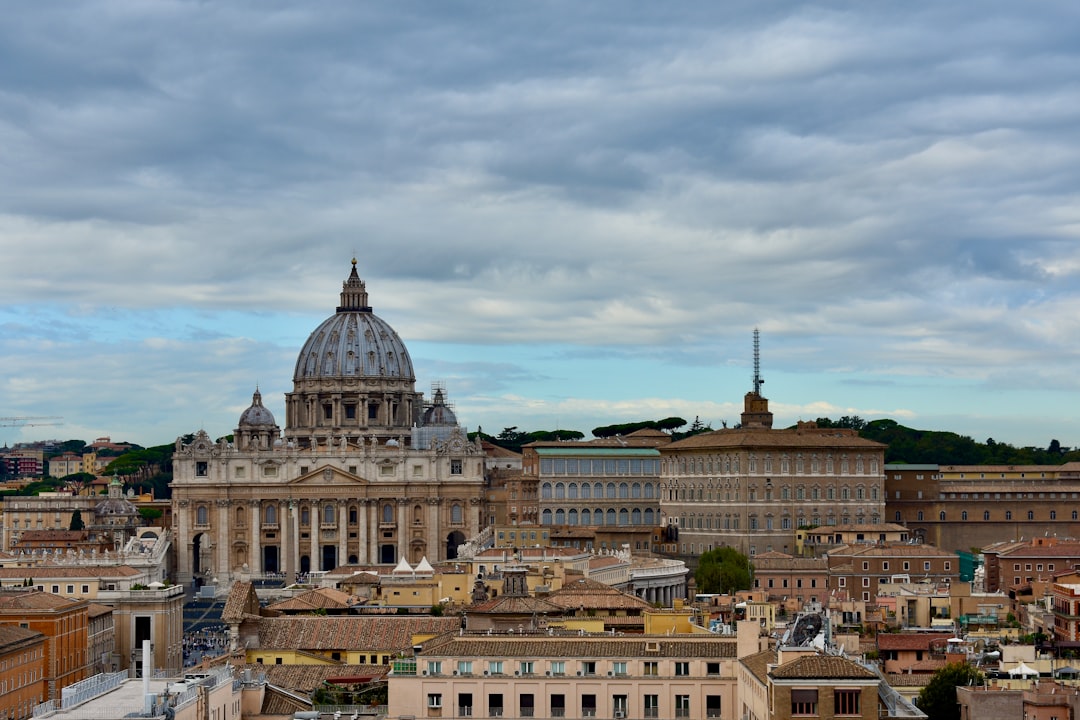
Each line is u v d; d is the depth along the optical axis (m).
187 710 188.38
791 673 190.50
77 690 189.25
